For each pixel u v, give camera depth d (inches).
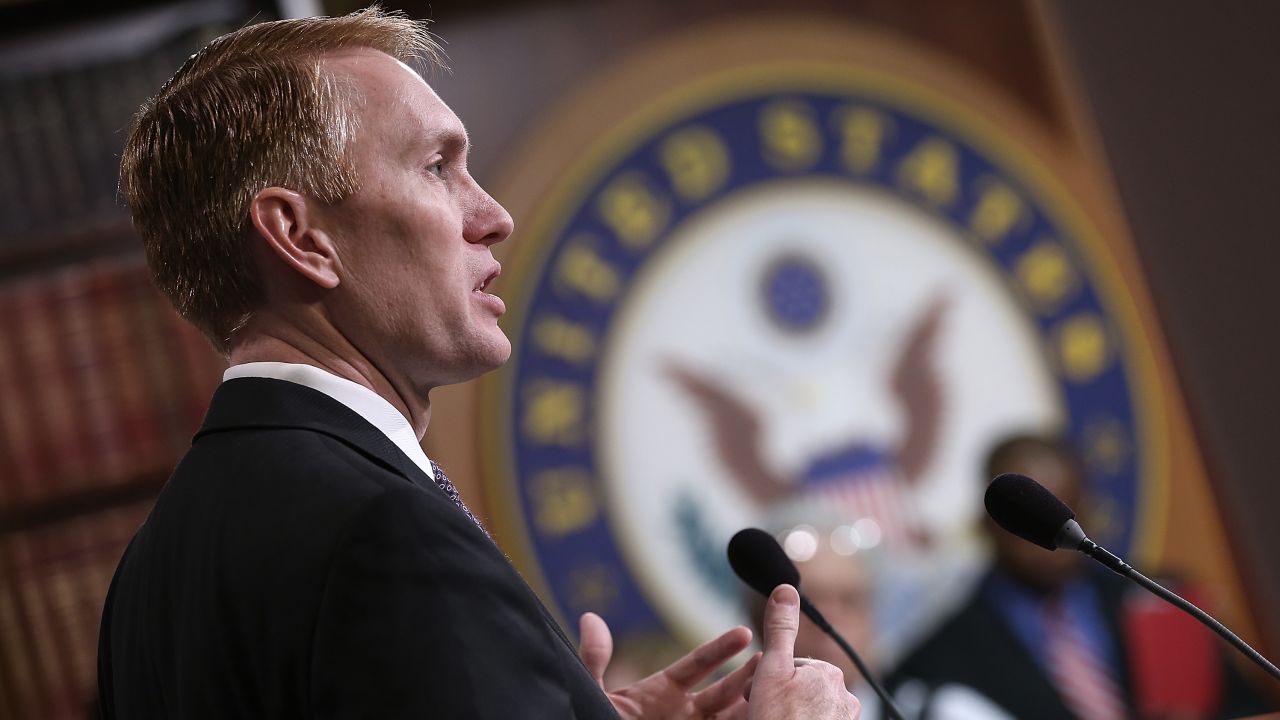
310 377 96.9
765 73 292.5
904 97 298.0
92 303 252.5
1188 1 307.1
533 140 277.7
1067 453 292.2
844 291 289.9
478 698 78.4
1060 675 281.4
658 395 278.1
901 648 277.6
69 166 253.6
